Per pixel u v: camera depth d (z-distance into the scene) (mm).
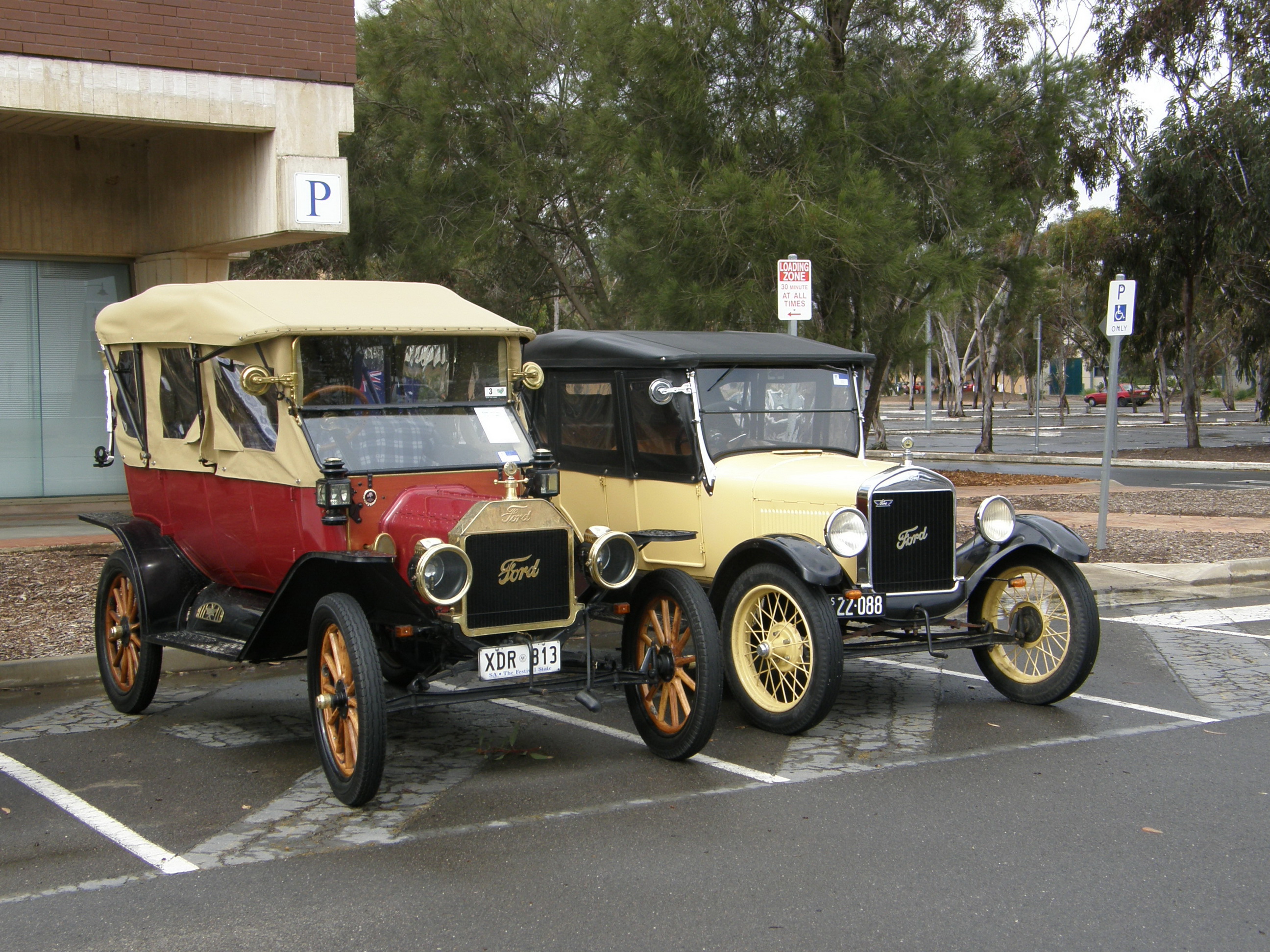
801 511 7332
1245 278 33156
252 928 4363
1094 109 22047
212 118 12320
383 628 6699
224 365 6840
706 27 17484
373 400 6594
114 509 14875
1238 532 14930
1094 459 28906
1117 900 4574
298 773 6273
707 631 6141
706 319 16594
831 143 17719
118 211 15047
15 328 15016
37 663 8148
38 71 11500
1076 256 36750
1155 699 7758
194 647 6711
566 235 21844
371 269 25016
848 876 4820
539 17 20578
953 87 18688
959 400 63344
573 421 8953
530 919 4434
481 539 5863
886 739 6859
